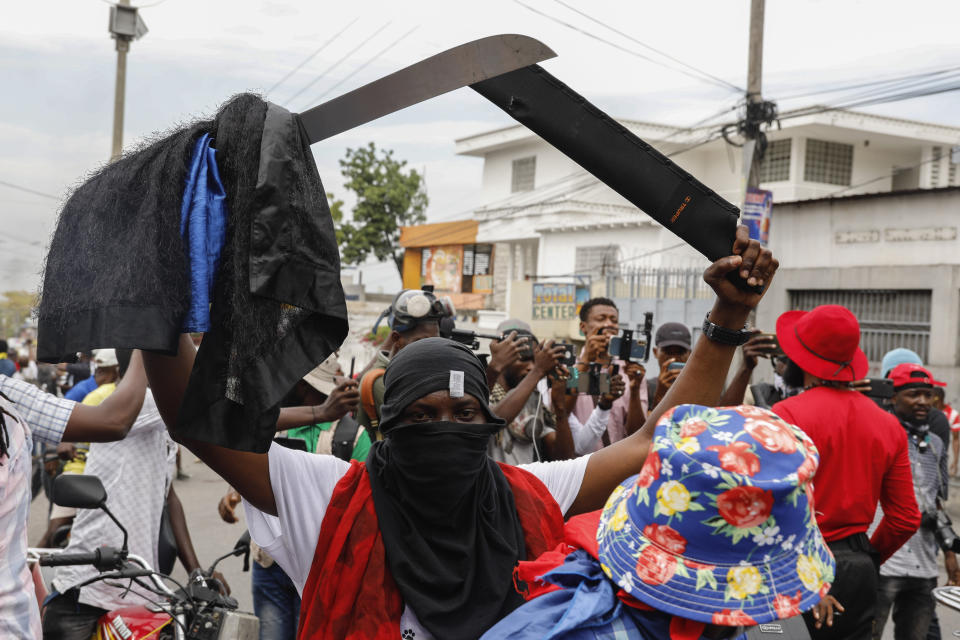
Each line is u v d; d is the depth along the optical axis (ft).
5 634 6.63
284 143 5.63
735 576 4.58
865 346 55.11
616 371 16.33
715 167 103.65
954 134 94.43
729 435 4.65
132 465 13.53
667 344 18.33
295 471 6.83
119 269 5.44
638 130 103.19
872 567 11.90
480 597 6.45
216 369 5.50
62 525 18.98
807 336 12.53
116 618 11.57
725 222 6.07
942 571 23.17
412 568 6.35
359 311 137.39
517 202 118.52
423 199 132.26
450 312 14.89
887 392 15.20
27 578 6.98
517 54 5.53
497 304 119.03
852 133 92.89
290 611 12.47
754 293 6.38
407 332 14.07
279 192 5.51
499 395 15.66
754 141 49.34
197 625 9.64
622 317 75.72
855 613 11.77
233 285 5.55
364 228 128.06
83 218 5.68
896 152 97.81
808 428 12.07
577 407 17.84
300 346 5.56
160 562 14.88
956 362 50.24
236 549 11.06
